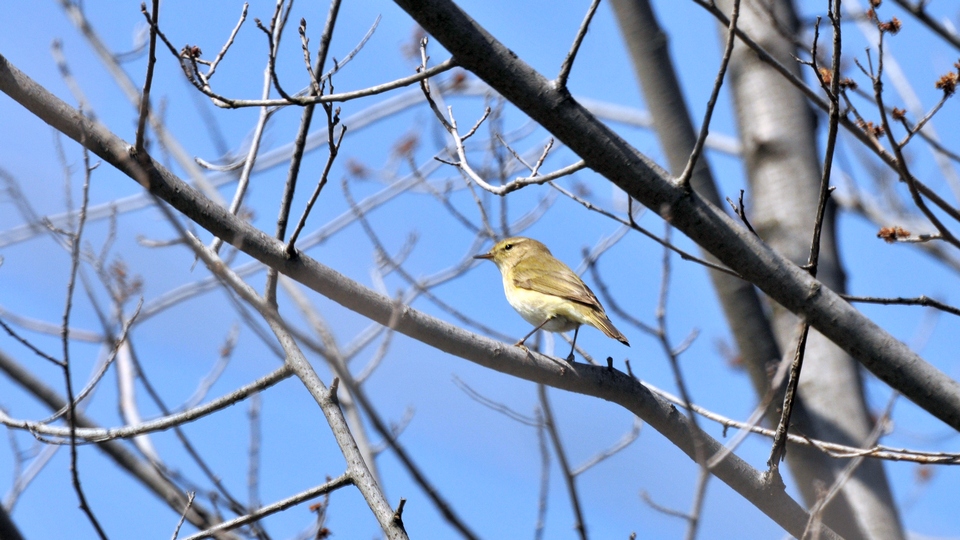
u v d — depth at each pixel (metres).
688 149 12.34
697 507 6.75
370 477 9.53
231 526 9.73
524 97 8.98
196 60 9.98
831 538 10.38
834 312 9.51
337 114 9.34
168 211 6.71
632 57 12.80
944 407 9.52
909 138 9.44
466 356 10.40
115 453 13.13
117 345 11.31
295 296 10.96
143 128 9.19
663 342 7.55
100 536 9.61
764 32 13.61
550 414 7.63
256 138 11.70
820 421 11.91
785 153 13.22
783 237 12.88
